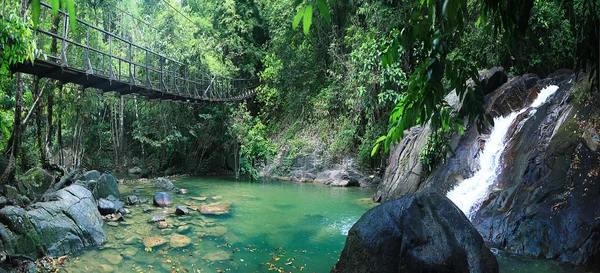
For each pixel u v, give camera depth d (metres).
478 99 1.81
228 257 6.40
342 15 17.52
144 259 6.22
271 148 18.25
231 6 21.98
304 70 18.94
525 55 10.98
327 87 17.80
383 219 4.62
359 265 4.54
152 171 18.44
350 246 4.72
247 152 17.95
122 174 17.45
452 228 4.73
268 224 8.65
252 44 23.19
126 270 5.74
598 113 6.61
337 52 17.09
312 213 9.86
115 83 10.16
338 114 16.94
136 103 18.05
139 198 11.45
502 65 11.42
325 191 13.66
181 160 19.66
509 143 8.30
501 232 6.63
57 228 6.57
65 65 8.14
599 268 5.25
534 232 6.15
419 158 10.49
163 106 18.78
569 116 7.23
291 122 19.16
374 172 15.30
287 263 6.17
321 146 16.75
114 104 17.91
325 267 6.02
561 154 6.71
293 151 17.36
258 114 20.86
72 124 16.28
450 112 1.99
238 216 9.39
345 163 15.70
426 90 1.77
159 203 10.37
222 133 19.67
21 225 6.09
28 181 9.84
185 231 7.89
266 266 6.02
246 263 6.14
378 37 13.53
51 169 12.00
